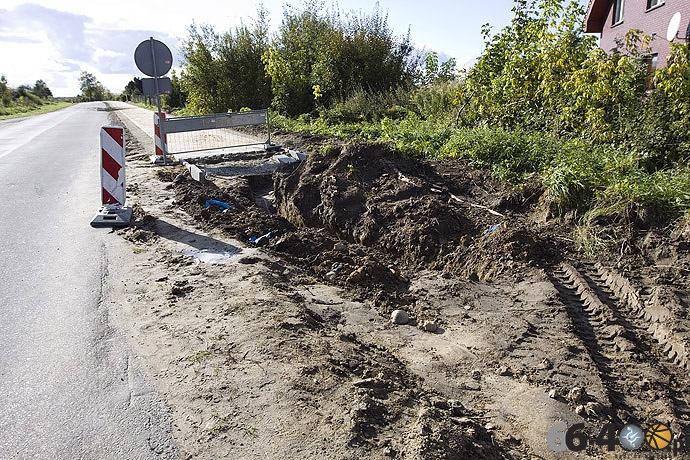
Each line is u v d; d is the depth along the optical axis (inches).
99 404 128.6
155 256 234.1
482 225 261.7
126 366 145.3
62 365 147.0
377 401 127.9
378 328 183.5
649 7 694.5
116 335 163.5
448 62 828.0
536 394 142.1
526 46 459.8
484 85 500.4
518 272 217.6
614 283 204.4
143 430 118.4
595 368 153.0
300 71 907.4
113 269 219.8
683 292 187.3
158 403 128.1
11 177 441.4
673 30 483.2
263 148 550.0
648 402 139.3
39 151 630.5
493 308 193.5
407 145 405.1
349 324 183.5
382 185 315.6
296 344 152.2
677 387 145.7
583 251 235.3
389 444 111.7
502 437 125.5
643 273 206.2
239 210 318.0
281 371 137.4
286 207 341.4
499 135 387.2
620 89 380.8
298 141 584.1
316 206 317.7
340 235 292.7
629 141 343.9
